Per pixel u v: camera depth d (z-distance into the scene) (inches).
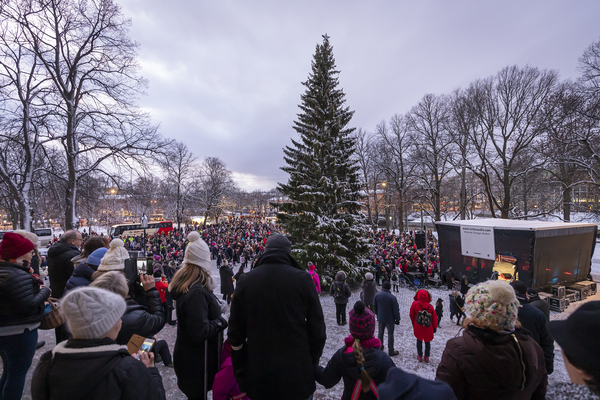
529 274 411.5
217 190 1907.0
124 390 54.0
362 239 530.9
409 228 2065.7
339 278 314.8
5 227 1328.7
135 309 98.7
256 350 73.6
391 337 231.1
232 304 79.9
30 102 473.1
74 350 53.4
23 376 105.7
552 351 118.2
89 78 519.2
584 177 867.4
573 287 432.8
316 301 77.4
